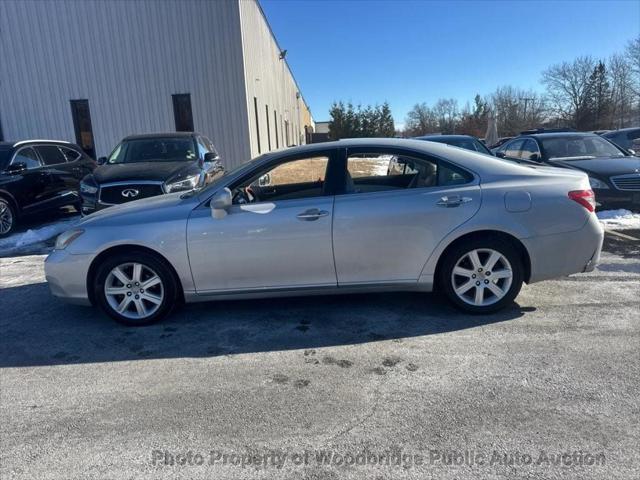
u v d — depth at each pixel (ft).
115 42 51.03
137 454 8.45
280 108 100.32
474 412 9.31
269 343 12.71
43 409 9.99
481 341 12.30
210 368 11.50
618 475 7.54
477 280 13.66
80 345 13.10
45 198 29.40
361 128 156.25
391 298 15.51
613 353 11.44
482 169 13.76
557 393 9.84
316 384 10.59
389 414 9.34
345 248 13.38
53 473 8.03
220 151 52.21
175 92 51.42
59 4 50.75
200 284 13.78
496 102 227.81
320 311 14.71
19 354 12.69
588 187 13.91
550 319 13.50
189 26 50.16
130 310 14.28
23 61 51.98
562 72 210.59
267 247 13.41
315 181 13.93
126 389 10.68
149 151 28.63
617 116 198.59
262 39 68.08
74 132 53.16
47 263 14.16
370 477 7.68
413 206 13.26
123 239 13.58
